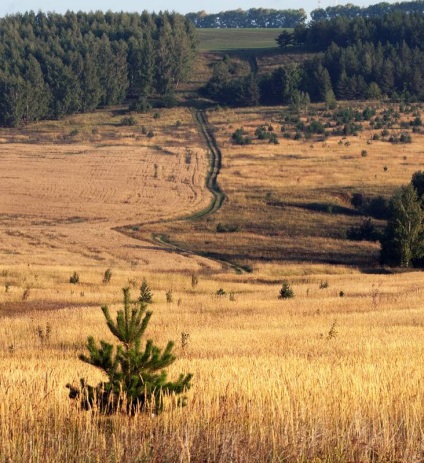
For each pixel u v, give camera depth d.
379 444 19.39
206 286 114.06
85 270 123.06
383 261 157.12
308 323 67.31
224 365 36.03
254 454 18.83
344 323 66.38
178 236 188.12
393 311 75.19
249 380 26.34
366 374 29.45
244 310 80.50
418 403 22.64
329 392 24.28
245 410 21.84
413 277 125.56
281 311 79.12
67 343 54.62
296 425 20.31
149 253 161.88
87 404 22.05
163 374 22.56
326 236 191.38
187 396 23.14
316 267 145.50
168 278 120.81
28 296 88.19
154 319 70.50
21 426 20.22
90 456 18.33
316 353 44.56
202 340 54.50
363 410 22.30
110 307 79.62
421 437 19.78
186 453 18.55
